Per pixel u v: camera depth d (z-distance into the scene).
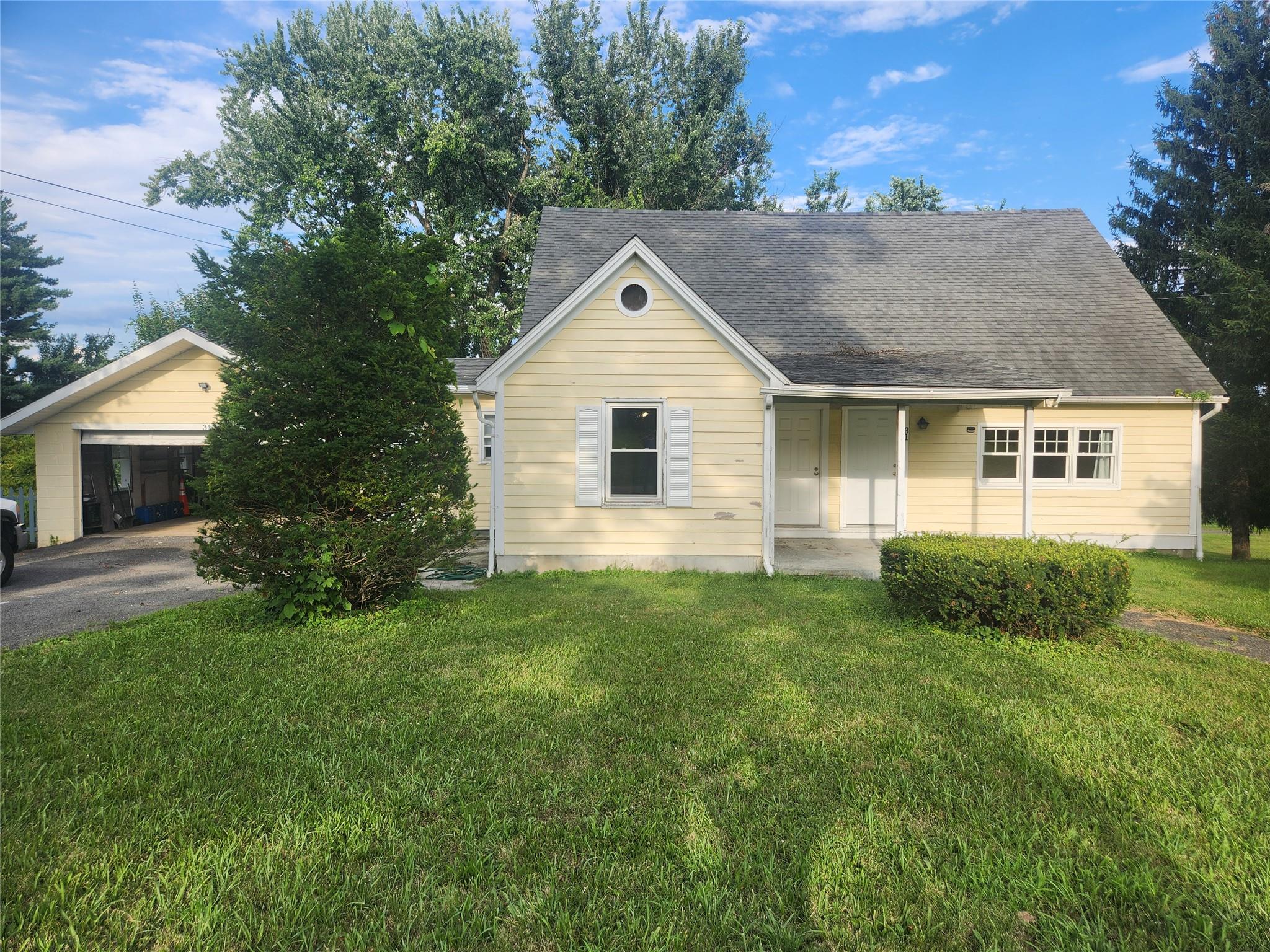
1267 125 16.88
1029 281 14.67
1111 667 5.56
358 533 6.86
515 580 9.80
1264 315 12.20
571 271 14.17
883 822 3.22
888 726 4.33
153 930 2.53
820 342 12.88
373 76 22.72
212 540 6.84
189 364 14.35
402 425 7.11
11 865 2.88
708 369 10.34
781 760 3.85
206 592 9.07
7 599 8.70
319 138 23.00
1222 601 8.42
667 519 10.46
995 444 13.38
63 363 29.94
